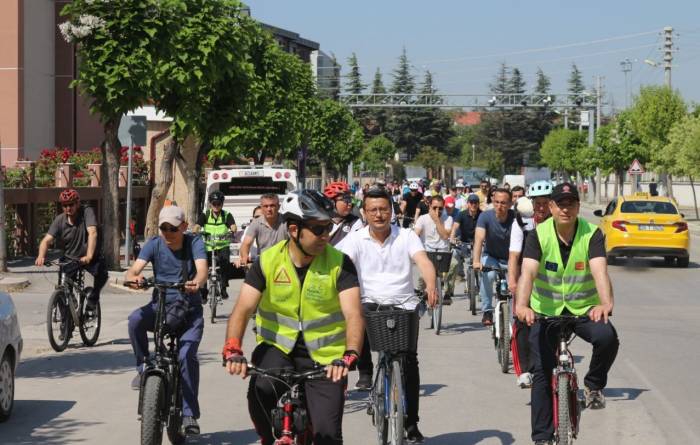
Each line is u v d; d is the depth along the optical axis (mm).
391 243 9867
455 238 19516
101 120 26828
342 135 81000
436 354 14711
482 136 177875
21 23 48344
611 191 123375
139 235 45562
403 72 163375
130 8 25812
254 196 31344
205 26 28469
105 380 12875
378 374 8984
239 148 41062
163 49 26359
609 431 9859
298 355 6824
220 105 30969
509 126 175375
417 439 9234
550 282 8508
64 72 53031
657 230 31047
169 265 9398
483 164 169375
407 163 160375
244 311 6727
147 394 8375
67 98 53094
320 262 6754
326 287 6738
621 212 31656
